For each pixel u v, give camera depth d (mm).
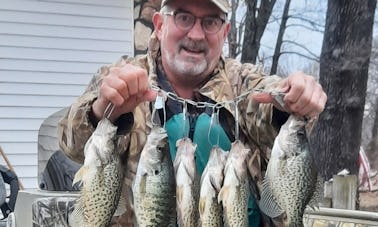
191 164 792
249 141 936
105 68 940
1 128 2578
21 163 2596
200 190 793
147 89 788
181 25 929
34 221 1187
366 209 2320
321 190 861
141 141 907
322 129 2518
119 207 846
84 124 833
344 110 2506
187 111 920
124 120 830
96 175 778
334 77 2557
